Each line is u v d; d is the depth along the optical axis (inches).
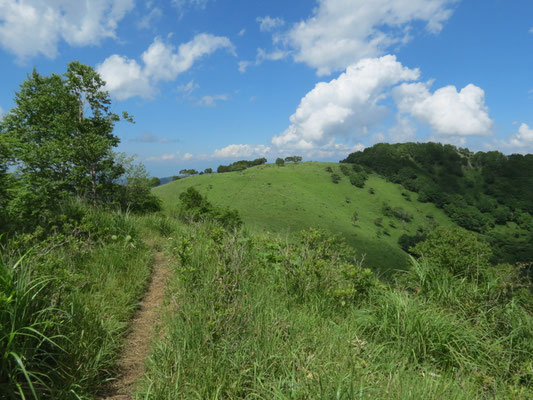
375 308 148.2
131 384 98.7
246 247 213.3
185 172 7475.4
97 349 106.2
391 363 108.0
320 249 198.1
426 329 126.5
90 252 206.5
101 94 636.1
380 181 7372.1
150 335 130.5
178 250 209.8
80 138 568.7
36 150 604.4
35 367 89.4
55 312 105.1
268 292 162.2
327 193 6373.0
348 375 92.3
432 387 97.9
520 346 124.5
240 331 114.8
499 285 153.6
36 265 120.6
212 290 145.7
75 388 88.0
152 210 746.2
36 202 286.4
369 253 4261.8
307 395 82.2
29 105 733.3
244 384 92.9
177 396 86.3
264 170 7180.1
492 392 101.5
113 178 689.6
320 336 121.6
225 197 5610.2
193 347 106.2
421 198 6688.0
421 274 173.8
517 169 7647.6
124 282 173.0
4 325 83.4
